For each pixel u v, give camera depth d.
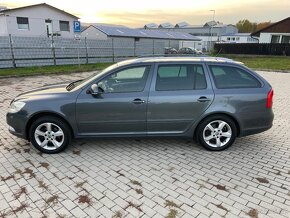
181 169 3.89
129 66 4.33
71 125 4.29
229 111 4.27
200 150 4.55
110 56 22.77
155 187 3.42
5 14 28.42
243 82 4.38
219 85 4.32
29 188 3.40
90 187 3.42
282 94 9.52
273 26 33.12
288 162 4.14
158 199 3.17
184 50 35.78
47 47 17.52
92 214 2.91
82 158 4.24
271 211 2.95
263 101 4.32
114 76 4.31
